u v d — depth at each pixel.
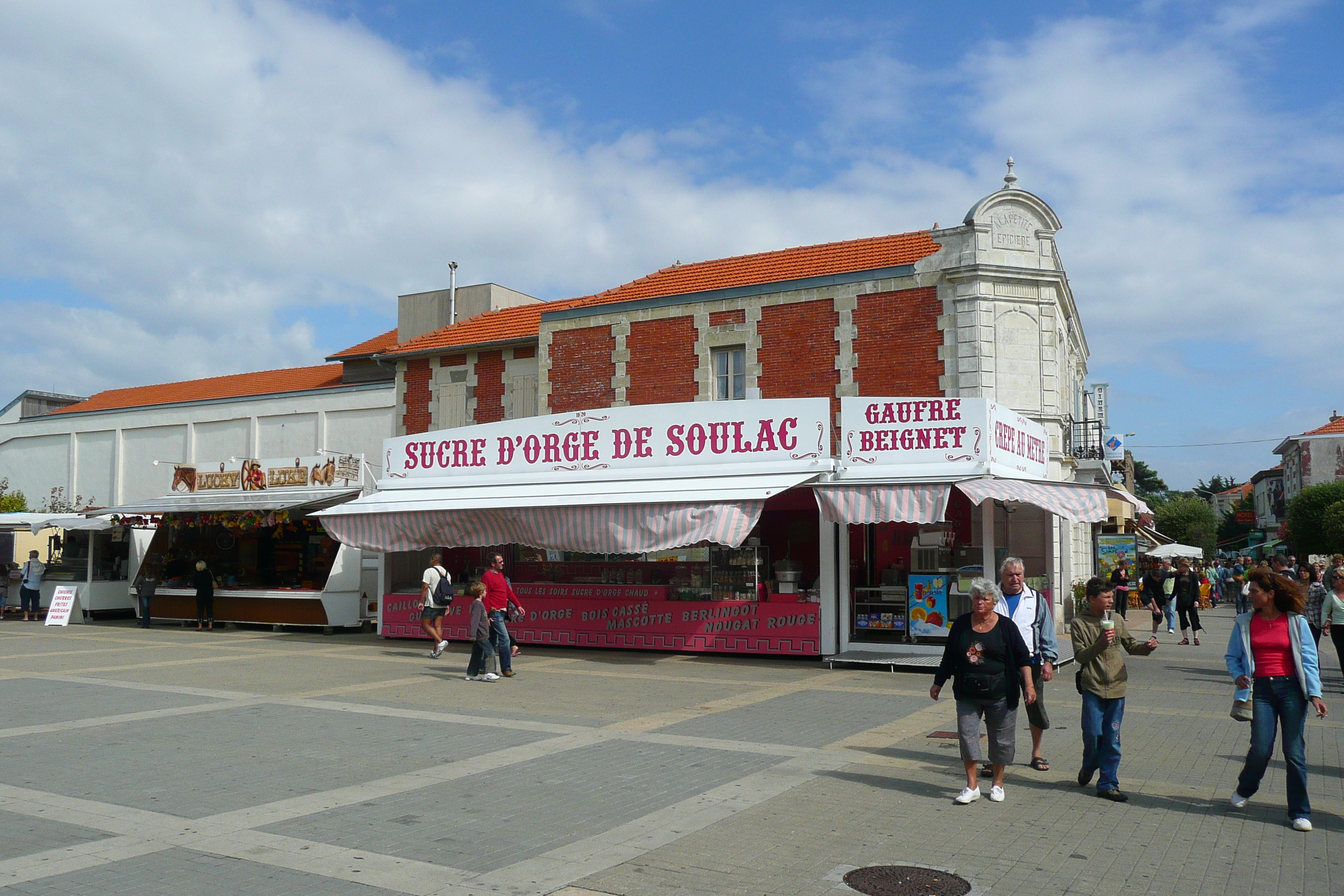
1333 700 13.58
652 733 10.65
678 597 18.53
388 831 6.91
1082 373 30.72
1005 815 7.47
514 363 28.77
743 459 17.67
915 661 16.09
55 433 39.66
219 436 35.72
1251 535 80.88
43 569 27.77
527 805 7.65
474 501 18.97
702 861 6.34
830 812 7.52
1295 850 6.64
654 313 25.28
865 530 18.92
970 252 21.84
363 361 34.59
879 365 22.64
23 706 12.16
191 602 25.30
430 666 16.62
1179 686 14.62
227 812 7.37
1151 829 7.13
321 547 25.20
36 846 6.48
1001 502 18.19
